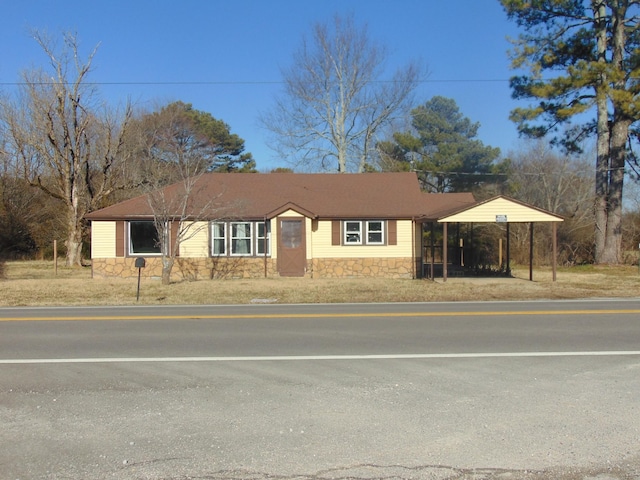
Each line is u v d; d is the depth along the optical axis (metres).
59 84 29.92
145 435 5.47
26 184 38.06
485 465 4.76
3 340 10.39
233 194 26.89
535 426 5.59
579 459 4.87
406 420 5.78
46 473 4.69
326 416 5.92
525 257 33.69
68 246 31.59
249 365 8.19
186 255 24.98
